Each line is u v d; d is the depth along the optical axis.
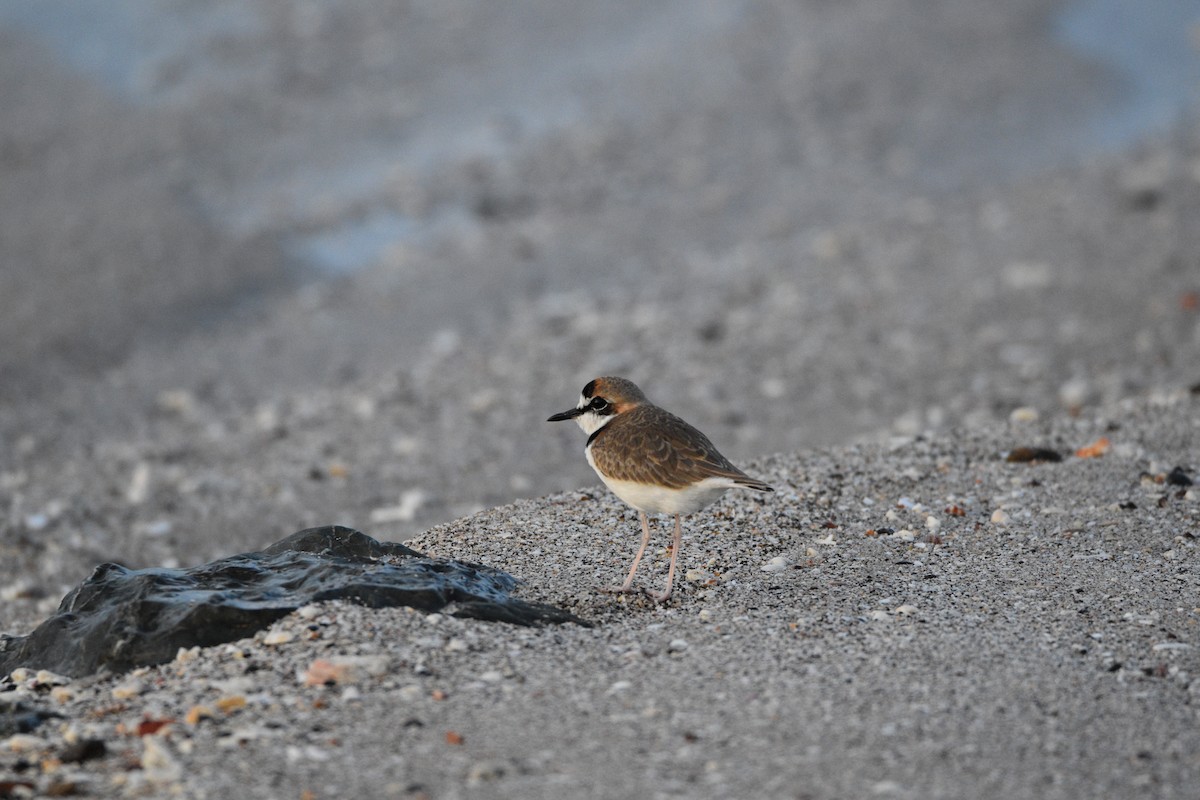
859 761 5.53
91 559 11.64
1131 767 5.48
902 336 16.88
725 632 6.97
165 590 7.09
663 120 25.75
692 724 5.89
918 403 14.96
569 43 28.94
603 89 26.95
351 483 13.30
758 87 26.91
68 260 19.58
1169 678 6.34
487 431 14.60
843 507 9.22
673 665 6.53
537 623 7.05
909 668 6.44
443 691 6.22
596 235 21.52
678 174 23.81
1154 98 26.89
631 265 20.39
